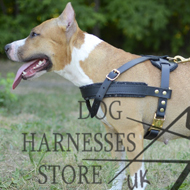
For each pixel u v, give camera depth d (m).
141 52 9.19
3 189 2.19
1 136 2.71
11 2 8.09
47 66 2.08
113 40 9.32
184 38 9.00
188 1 8.15
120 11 7.55
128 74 2.03
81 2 7.09
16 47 2.09
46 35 2.06
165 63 2.07
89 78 2.06
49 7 6.57
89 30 8.62
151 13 7.62
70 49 2.06
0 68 6.82
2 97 3.74
